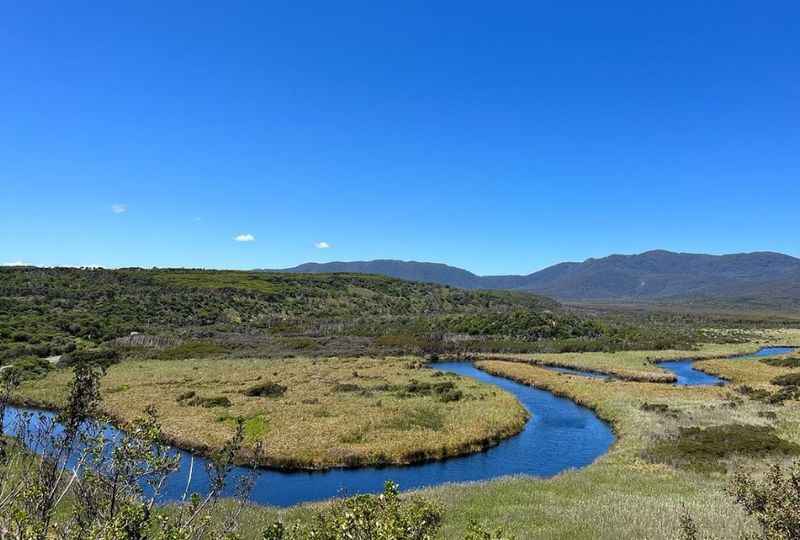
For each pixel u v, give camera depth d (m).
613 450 32.44
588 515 18.38
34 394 42.97
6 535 5.79
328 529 7.68
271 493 26.33
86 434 6.82
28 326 78.06
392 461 31.55
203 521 7.35
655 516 17.56
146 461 6.73
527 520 18.14
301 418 39.38
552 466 31.20
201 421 37.97
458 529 16.75
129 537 6.17
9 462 6.62
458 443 34.03
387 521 7.15
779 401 43.72
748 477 9.54
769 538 8.47
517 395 53.25
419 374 62.19
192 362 71.38
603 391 50.38
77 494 6.53
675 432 34.25
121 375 59.38
